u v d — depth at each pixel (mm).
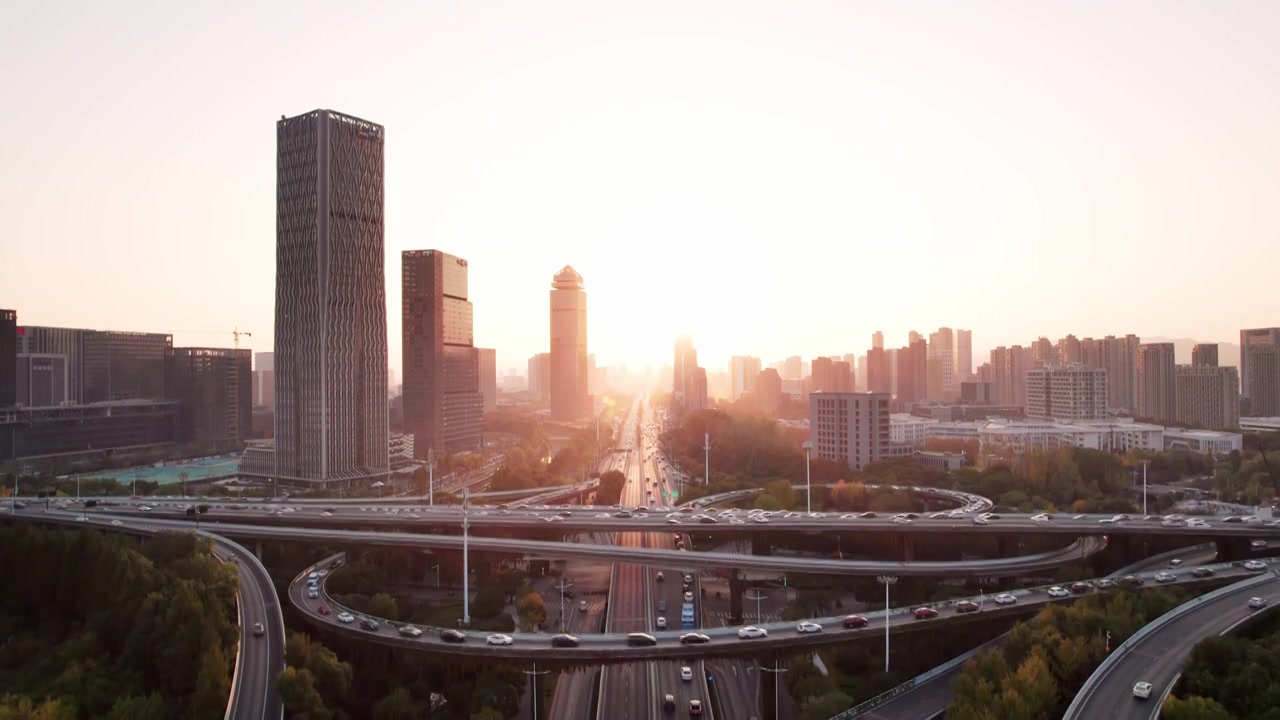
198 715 197250
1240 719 172000
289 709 199250
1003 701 176125
